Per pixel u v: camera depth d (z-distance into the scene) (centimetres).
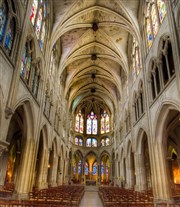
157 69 1655
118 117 3762
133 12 2178
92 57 3316
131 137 2406
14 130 2109
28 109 1564
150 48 1764
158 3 1633
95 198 1975
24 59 1457
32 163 1598
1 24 1066
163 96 1412
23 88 1382
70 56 2959
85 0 2195
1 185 1802
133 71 2514
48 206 742
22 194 1414
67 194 1303
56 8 2233
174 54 1209
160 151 1515
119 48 2822
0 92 1030
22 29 1320
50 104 2369
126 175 2750
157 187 1461
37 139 1722
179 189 1984
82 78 3962
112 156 4516
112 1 2208
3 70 1059
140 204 1045
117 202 1127
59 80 2898
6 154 2070
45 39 2011
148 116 1712
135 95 2350
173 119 1680
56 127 2753
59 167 3238
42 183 2078
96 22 2589
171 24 1279
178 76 1148
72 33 2736
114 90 4056
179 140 2048
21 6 1316
